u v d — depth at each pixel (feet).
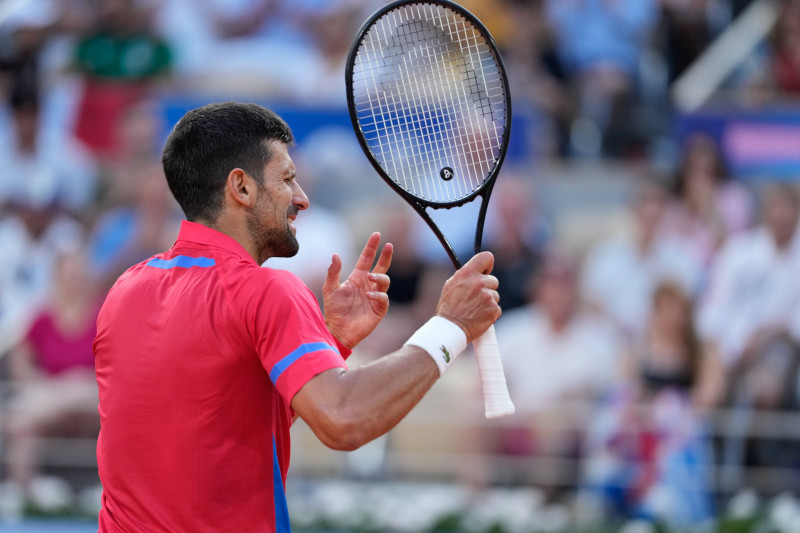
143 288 26.45
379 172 30.86
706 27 113.80
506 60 111.14
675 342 91.45
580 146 108.99
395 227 98.78
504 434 89.92
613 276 96.02
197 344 24.82
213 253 26.20
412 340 25.54
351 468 90.48
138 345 25.68
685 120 101.96
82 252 102.83
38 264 104.06
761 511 81.05
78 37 116.26
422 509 84.74
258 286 24.72
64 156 109.29
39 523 85.76
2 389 95.86
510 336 93.86
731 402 89.71
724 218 97.50
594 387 91.15
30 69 113.91
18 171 109.09
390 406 23.98
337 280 30.78
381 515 84.58
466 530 83.61
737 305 92.99
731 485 86.58
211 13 118.32
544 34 112.78
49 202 107.34
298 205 27.50
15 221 106.42
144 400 25.27
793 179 99.45
